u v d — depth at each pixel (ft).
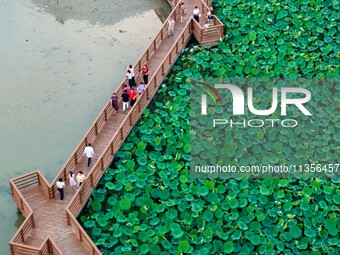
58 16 106.52
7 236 72.54
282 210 71.56
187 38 95.14
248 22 97.76
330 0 100.42
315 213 70.79
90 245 65.46
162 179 75.31
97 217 71.31
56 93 91.04
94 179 74.18
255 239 68.03
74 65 95.91
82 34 102.37
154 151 79.46
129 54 98.02
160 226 70.03
